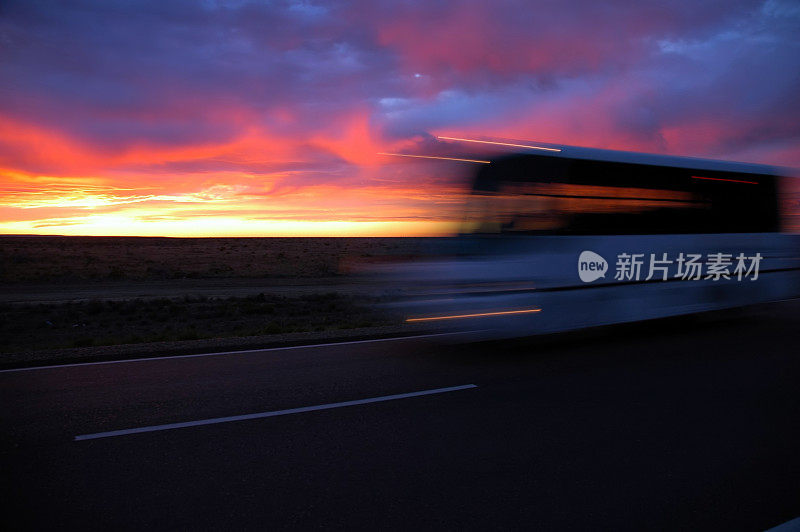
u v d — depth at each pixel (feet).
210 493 13.17
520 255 28.07
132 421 18.45
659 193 32.99
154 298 86.12
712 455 15.44
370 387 22.62
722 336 34.45
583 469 14.51
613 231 30.96
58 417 18.85
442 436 17.02
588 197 29.96
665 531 11.44
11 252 176.14
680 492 13.17
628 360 27.66
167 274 125.39
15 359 28.19
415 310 27.78
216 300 81.82
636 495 13.03
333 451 15.83
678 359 27.86
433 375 24.62
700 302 35.76
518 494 13.10
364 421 18.43
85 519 11.92
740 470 14.43
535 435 17.07
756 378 24.00
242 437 16.97
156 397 21.27
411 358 28.27
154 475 14.19
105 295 90.33
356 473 14.32
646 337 34.19
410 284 27.99
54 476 14.12
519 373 24.98
